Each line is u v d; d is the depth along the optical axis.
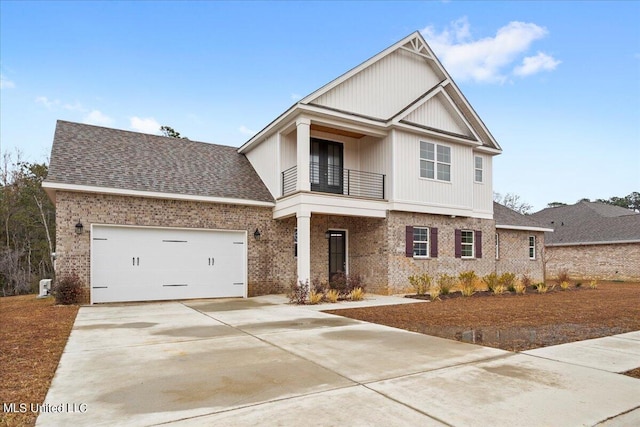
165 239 13.06
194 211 13.51
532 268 21.08
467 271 16.89
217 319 9.01
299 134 13.52
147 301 12.61
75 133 14.34
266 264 14.70
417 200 15.45
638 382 4.43
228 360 5.39
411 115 15.62
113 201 12.30
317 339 6.76
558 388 4.21
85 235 11.88
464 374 4.71
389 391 4.11
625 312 9.95
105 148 14.12
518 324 8.31
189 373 4.79
